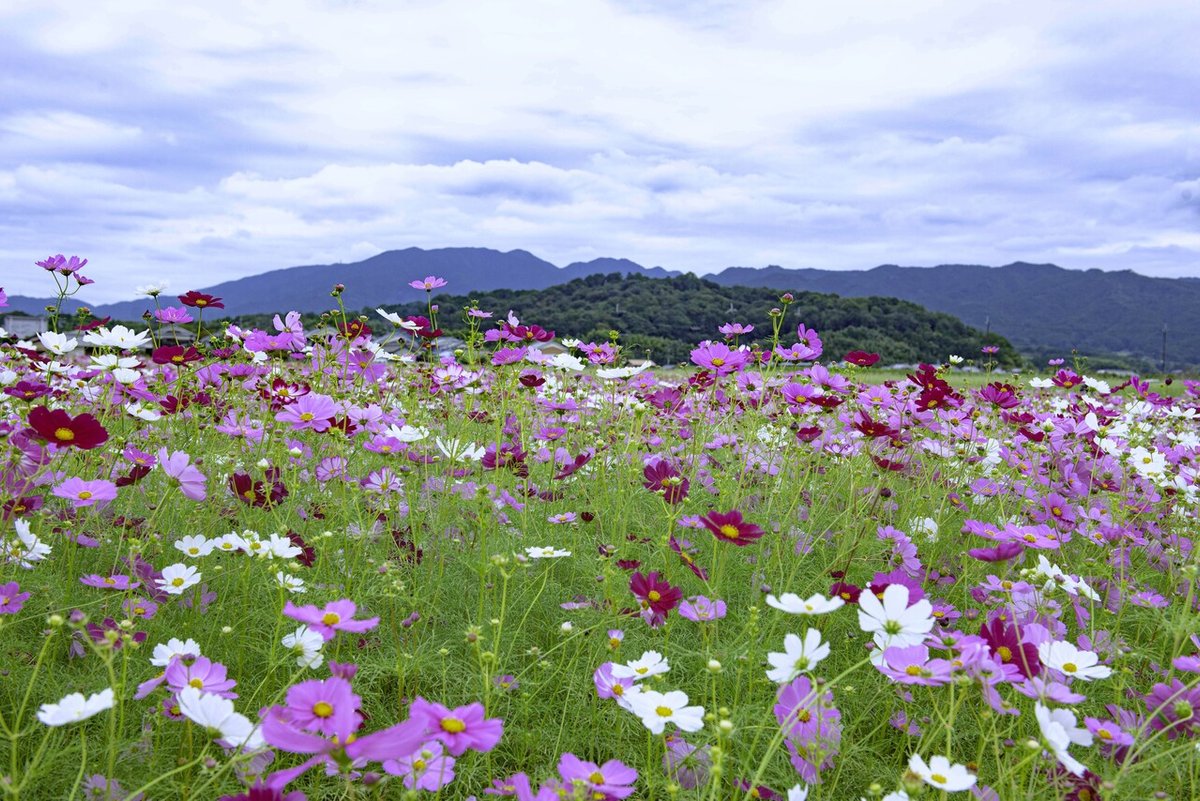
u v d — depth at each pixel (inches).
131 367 119.4
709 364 118.2
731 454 142.4
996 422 153.5
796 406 126.4
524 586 92.4
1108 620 92.4
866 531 110.7
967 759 71.5
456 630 84.7
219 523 107.2
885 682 78.6
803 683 67.0
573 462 135.1
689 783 64.2
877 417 138.3
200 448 126.8
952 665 56.2
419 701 45.2
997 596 89.7
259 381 130.0
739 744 67.0
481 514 84.5
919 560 111.7
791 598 55.6
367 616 82.9
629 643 83.5
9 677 66.9
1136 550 112.6
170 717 61.3
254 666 76.3
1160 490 122.3
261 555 76.5
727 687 77.7
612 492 129.9
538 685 72.6
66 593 78.0
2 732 62.1
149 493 105.4
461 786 63.7
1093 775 56.9
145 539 86.0
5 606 65.9
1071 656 61.6
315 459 127.9
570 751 69.7
